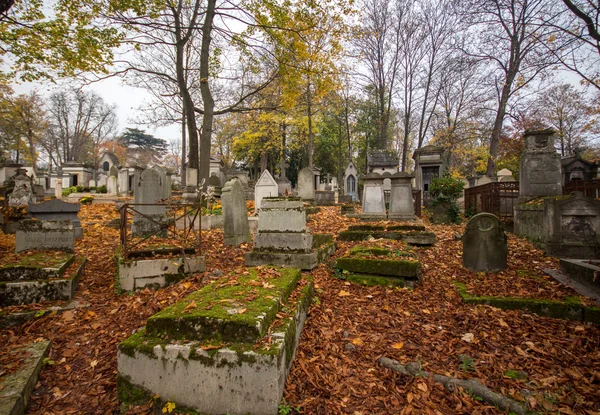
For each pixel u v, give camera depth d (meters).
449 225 11.17
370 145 38.12
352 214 11.50
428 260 6.43
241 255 6.55
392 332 3.76
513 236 8.91
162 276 5.08
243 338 2.63
